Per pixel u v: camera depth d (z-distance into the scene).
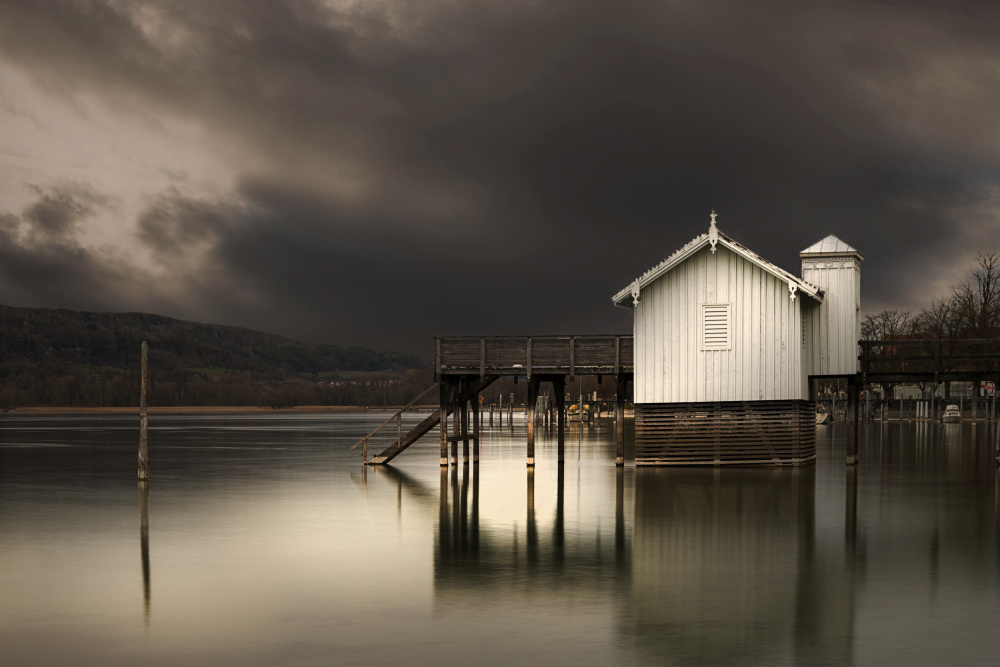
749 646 12.24
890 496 28.09
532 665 11.49
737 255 36.78
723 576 16.59
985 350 81.31
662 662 11.59
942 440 59.72
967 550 19.00
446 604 14.60
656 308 37.34
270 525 23.05
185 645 12.43
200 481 34.69
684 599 14.84
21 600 15.04
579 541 20.39
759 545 19.69
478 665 11.50
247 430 93.25
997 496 28.14
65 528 22.69
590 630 13.06
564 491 30.16
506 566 17.61
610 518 23.86
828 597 14.94
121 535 21.55
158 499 28.72
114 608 14.47
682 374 37.16
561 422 38.19
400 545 20.02
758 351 36.62
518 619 13.68
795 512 24.69
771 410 36.75
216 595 15.31
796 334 36.31
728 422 37.03
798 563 17.73
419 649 12.18
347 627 13.28
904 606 14.32
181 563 18.08
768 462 36.78
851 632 12.89
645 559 18.22
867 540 20.23
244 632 13.04
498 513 25.00
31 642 12.63
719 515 24.20
